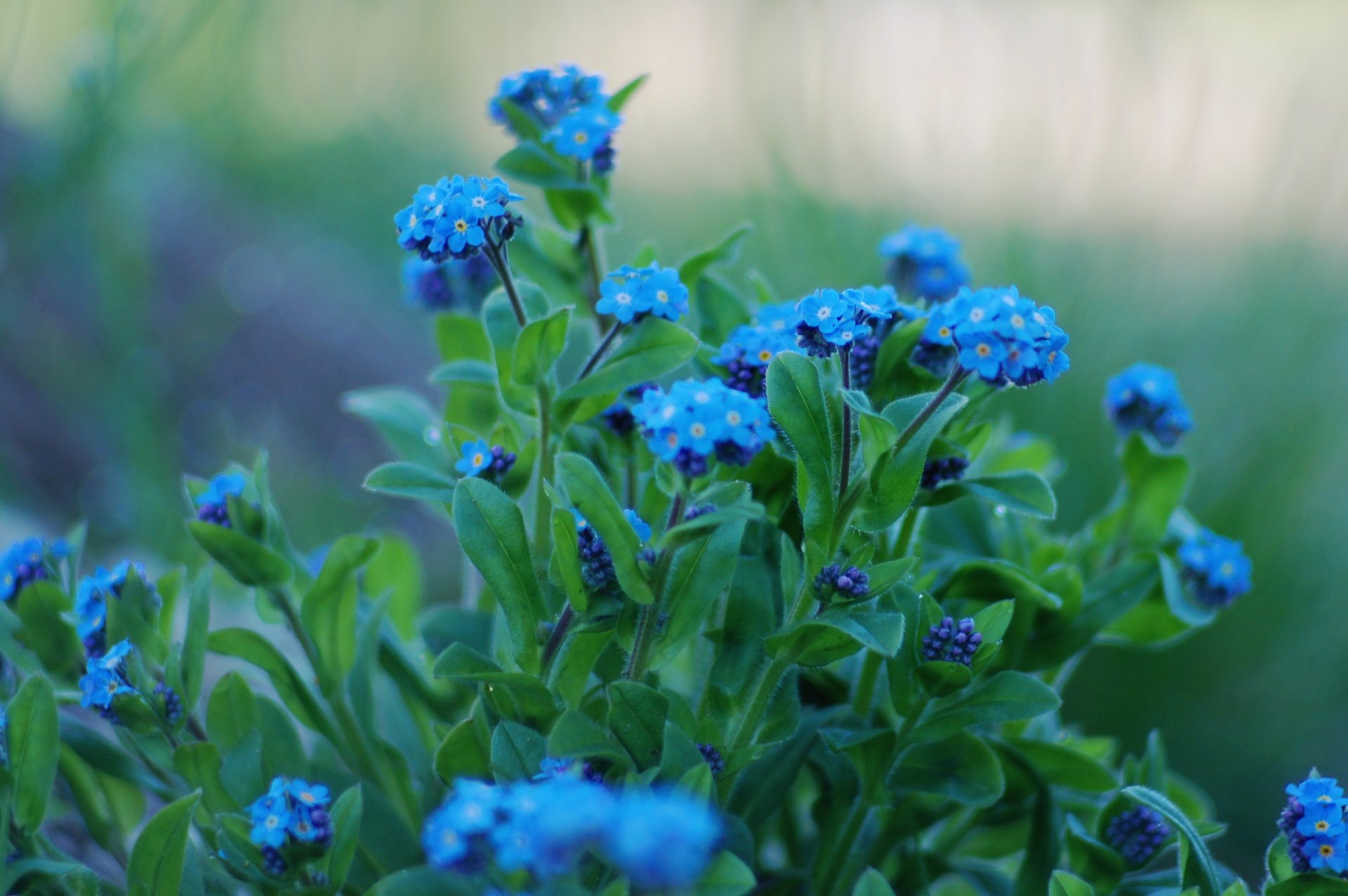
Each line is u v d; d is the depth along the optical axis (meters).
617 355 0.80
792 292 1.43
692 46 2.43
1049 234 1.42
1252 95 1.75
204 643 0.82
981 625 0.81
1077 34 1.63
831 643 0.79
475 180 0.80
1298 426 1.28
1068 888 0.79
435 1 2.55
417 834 0.86
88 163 1.25
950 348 0.83
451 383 0.85
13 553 0.84
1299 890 0.79
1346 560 1.28
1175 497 0.88
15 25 1.66
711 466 0.79
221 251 1.94
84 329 1.45
